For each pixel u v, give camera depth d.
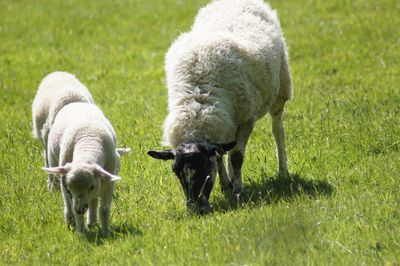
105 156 14.26
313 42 32.44
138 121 23.12
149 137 21.12
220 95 16.08
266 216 13.98
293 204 14.86
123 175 17.94
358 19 35.53
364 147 18.62
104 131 14.45
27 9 45.09
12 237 14.59
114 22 40.88
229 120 16.00
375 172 16.77
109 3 45.50
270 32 18.25
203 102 15.91
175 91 16.25
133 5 44.59
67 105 16.11
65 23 40.78
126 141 20.83
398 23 33.94
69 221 14.90
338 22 35.56
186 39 17.17
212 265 12.09
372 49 30.36
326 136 19.70
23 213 15.60
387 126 19.58
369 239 12.77
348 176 16.83
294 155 18.88
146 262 12.49
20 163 19.23
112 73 30.95
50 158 15.77
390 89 23.91
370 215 13.88
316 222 13.60
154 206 15.80
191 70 16.22
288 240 12.72
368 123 19.98
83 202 13.06
